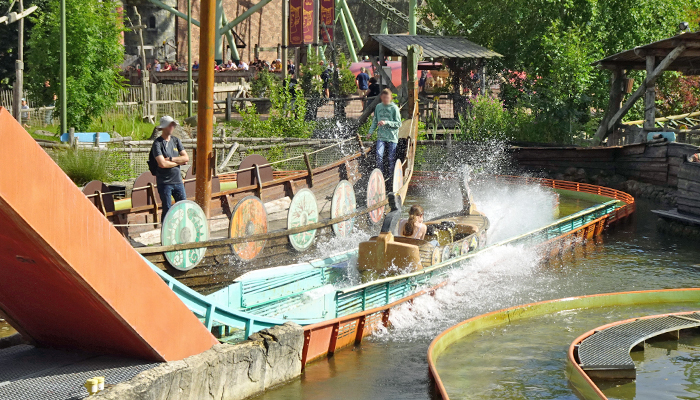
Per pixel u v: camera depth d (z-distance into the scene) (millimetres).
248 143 21609
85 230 5469
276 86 25641
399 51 27562
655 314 10195
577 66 28891
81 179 16297
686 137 23922
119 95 27828
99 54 23969
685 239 15844
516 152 25297
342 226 13023
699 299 11000
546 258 13836
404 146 16797
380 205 14219
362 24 67125
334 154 21625
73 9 23000
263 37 54312
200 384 6227
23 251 5398
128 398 5480
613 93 27328
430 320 9773
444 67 32969
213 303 7375
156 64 38594
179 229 9289
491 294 11164
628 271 12852
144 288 5996
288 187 13656
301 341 7527
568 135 29016
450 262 10641
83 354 6582
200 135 10273
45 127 23469
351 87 37031
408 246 9922
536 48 31125
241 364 6707
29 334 6754
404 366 7906
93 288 5551
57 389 5582
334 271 10367
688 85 30578
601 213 16984
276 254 11102
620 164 24172
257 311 8641
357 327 8711
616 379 7582
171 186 10312
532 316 10047
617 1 31062
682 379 7641
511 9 31969
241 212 10352
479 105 28391
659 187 22250
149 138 23766
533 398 6973
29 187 5047
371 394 7031
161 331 6195
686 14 33938
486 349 8531
